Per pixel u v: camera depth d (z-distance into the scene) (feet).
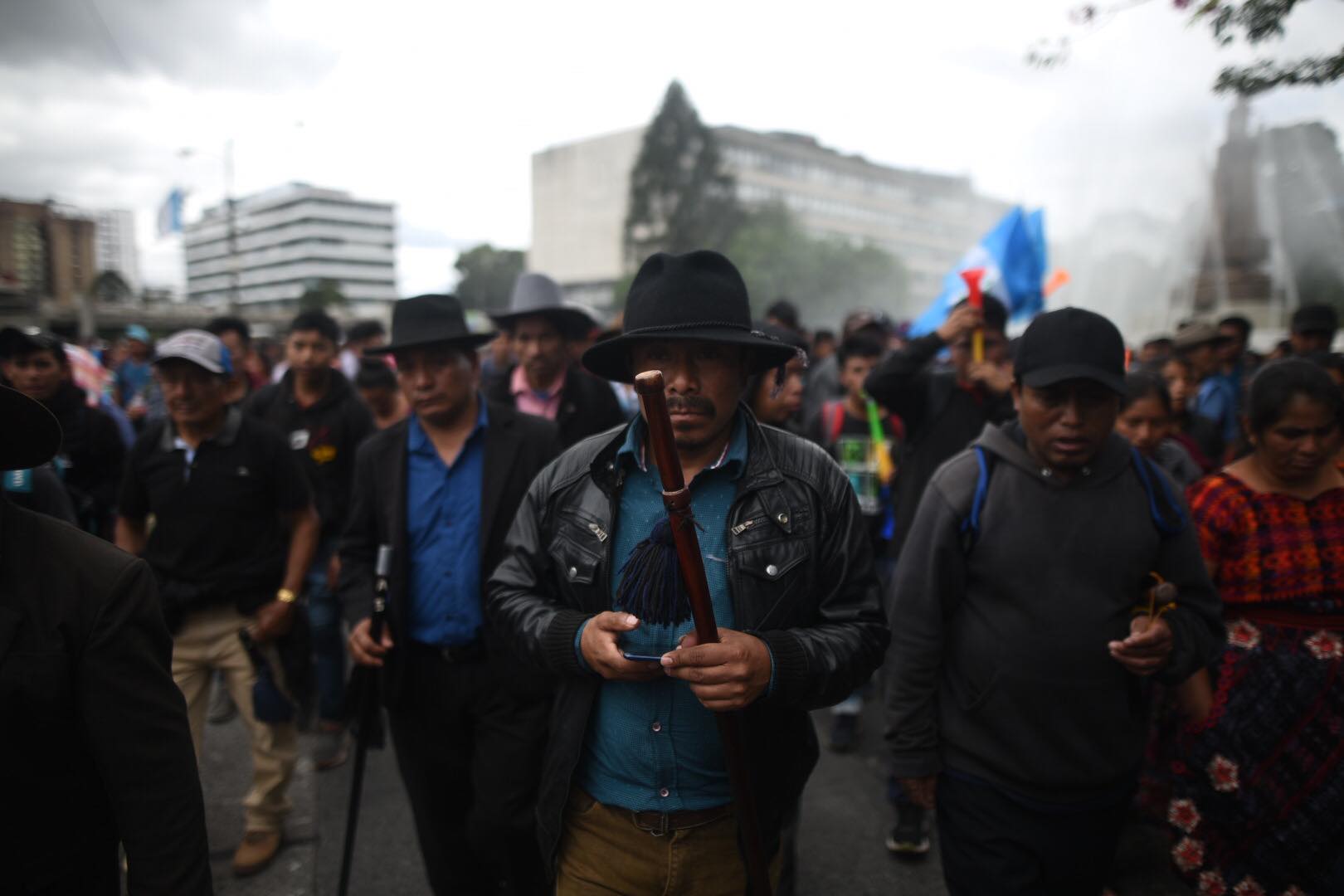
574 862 5.65
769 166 246.06
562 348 12.25
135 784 4.00
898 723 6.73
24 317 182.80
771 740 5.47
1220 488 7.47
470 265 314.14
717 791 5.47
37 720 3.74
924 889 9.50
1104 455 6.51
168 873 4.06
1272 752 7.03
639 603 4.92
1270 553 7.17
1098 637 6.23
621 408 13.00
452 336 8.00
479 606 7.94
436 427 8.38
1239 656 7.27
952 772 6.66
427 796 8.22
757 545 5.31
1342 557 7.02
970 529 6.53
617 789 5.49
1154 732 8.79
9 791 3.71
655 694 5.40
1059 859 6.43
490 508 8.01
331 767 12.43
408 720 8.15
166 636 4.22
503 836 7.68
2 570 3.76
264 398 13.80
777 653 4.85
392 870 9.88
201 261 540.93
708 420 5.32
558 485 5.88
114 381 32.94
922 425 11.08
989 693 6.42
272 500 9.91
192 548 9.52
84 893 4.05
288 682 9.96
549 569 5.89
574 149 271.69
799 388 11.93
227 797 11.51
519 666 7.56
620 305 177.47
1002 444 6.67
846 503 5.62
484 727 7.88
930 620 6.61
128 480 9.74
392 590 7.95
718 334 5.14
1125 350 6.33
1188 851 7.38
